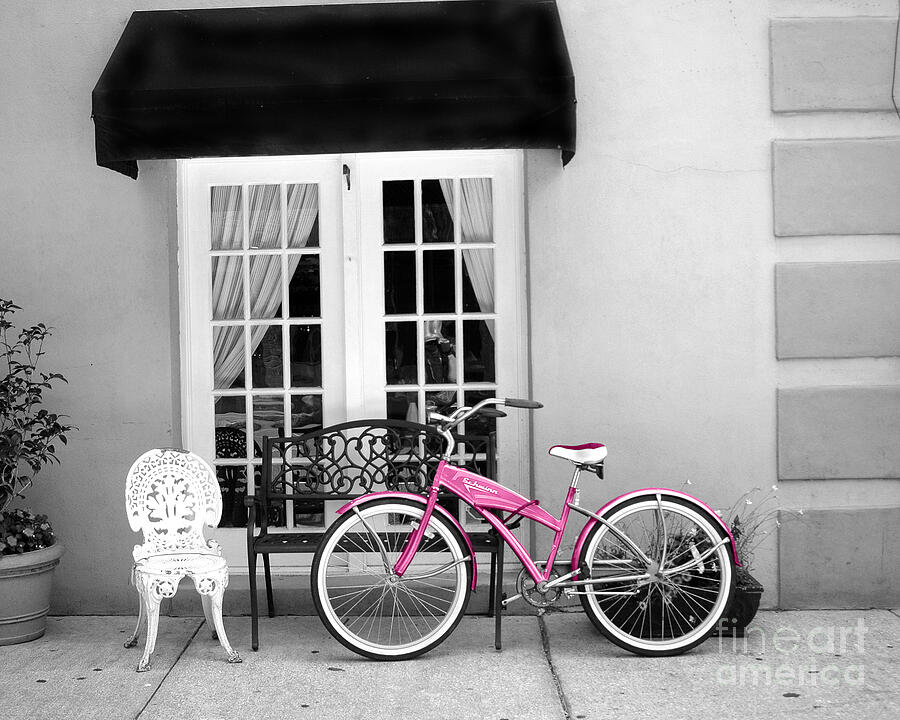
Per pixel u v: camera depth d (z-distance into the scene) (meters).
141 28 4.73
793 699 3.76
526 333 5.08
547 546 4.92
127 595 4.95
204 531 5.14
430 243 5.10
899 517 4.88
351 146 4.42
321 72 4.45
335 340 5.14
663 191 4.91
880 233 4.89
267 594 4.82
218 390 5.14
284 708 3.72
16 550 4.46
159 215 4.92
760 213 4.91
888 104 4.89
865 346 4.88
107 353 4.95
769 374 4.92
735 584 4.27
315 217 5.13
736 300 4.91
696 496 4.92
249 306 5.14
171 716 3.65
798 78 4.88
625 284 4.91
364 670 4.11
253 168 5.12
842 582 4.89
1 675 4.08
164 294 4.94
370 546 4.49
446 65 4.47
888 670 4.05
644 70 4.90
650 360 4.92
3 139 4.94
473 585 4.27
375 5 4.81
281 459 5.13
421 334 5.10
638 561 4.34
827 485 4.92
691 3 4.89
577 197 4.91
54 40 4.93
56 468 4.94
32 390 4.55
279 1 4.92
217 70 4.49
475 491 4.27
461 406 5.10
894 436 4.88
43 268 4.95
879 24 4.88
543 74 4.41
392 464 4.75
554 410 4.93
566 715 3.63
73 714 3.68
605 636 4.25
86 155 4.93
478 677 4.02
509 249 5.09
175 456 4.33
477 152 5.07
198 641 4.52
